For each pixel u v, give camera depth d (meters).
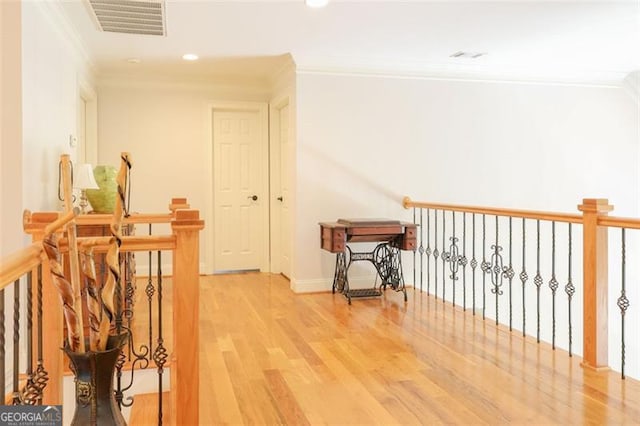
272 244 5.74
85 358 1.52
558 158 5.32
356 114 4.74
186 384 1.87
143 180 5.34
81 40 3.99
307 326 3.59
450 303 4.32
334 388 2.49
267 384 2.54
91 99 4.96
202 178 5.52
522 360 2.88
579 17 3.52
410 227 4.40
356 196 4.78
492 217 5.15
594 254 2.71
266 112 5.68
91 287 1.57
